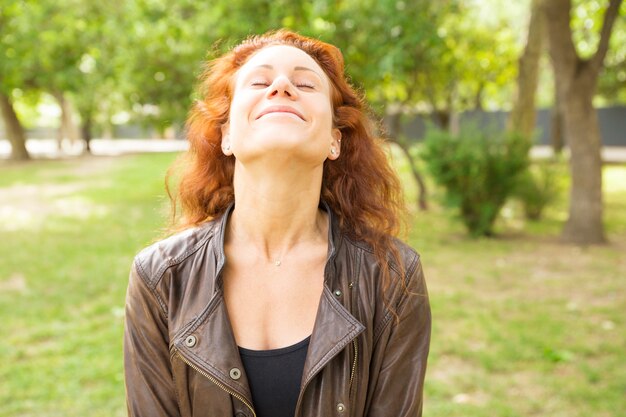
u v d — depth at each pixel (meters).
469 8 12.46
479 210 9.20
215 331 1.34
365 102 1.72
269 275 1.42
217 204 1.62
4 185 16.84
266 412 1.38
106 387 3.99
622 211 12.02
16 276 6.87
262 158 1.32
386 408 1.44
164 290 1.40
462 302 5.91
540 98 36.78
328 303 1.38
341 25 9.02
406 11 8.77
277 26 8.88
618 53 19.61
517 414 3.63
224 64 1.55
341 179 1.61
